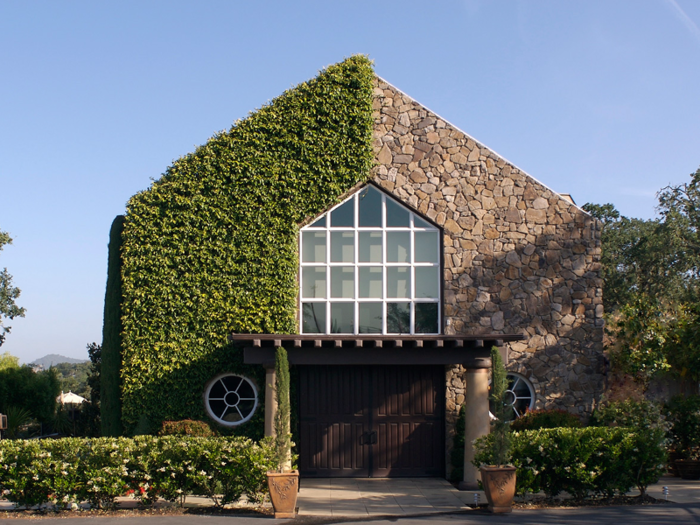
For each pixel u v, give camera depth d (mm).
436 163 17078
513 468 12078
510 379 16688
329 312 16766
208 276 16438
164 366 16172
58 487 11914
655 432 13328
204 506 12570
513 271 16828
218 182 16688
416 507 12773
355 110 17016
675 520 10984
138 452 12367
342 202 17109
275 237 16609
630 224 47125
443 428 16562
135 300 16312
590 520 11109
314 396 16656
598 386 16547
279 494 11820
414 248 17031
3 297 37656
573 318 16750
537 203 17047
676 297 35469
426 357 14930
